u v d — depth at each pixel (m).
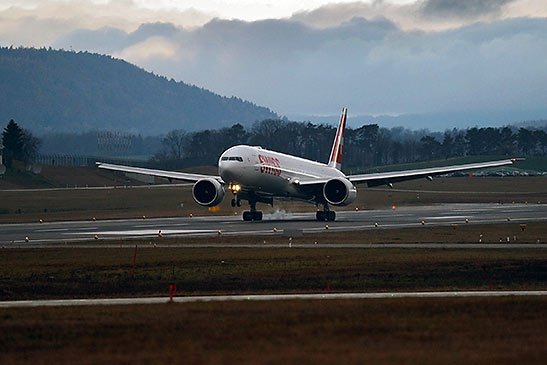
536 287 131.38
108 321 88.31
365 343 74.25
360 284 130.75
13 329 83.75
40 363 67.38
